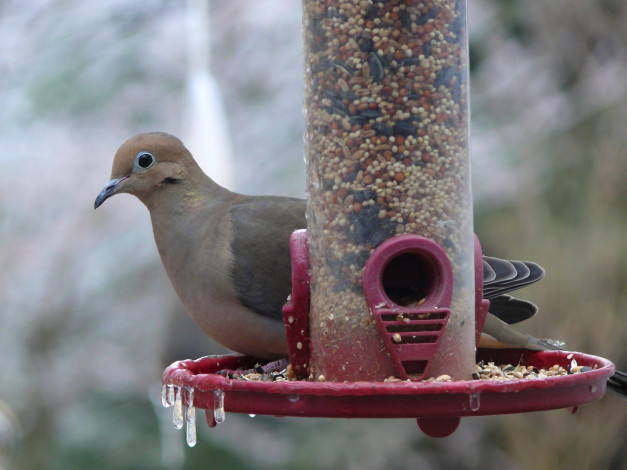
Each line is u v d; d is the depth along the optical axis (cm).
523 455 1369
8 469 1359
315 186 673
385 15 655
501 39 1491
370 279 634
